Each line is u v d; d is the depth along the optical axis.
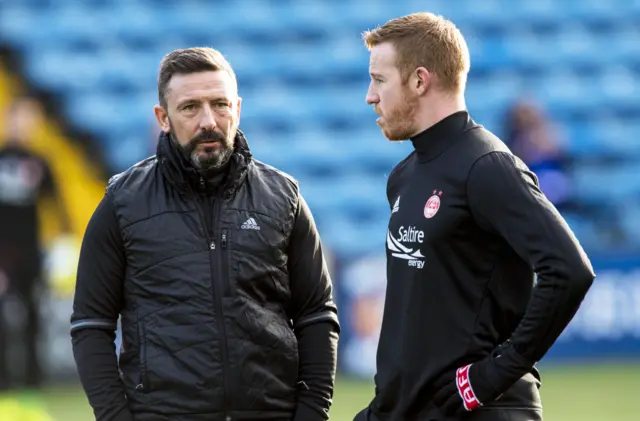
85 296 15.45
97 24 61.12
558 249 13.73
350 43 61.81
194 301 15.07
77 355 15.42
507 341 14.11
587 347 44.44
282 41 61.78
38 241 39.78
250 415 15.17
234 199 15.48
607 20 63.53
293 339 15.66
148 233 15.23
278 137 57.78
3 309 39.00
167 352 15.03
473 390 14.10
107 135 55.72
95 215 15.48
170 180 15.30
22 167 39.78
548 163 46.09
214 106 15.05
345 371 41.78
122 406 15.23
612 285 44.16
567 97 60.19
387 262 15.33
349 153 56.97
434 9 63.19
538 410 14.72
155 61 60.00
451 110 14.95
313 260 16.06
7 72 56.59
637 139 58.91
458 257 14.54
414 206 14.88
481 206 14.30
